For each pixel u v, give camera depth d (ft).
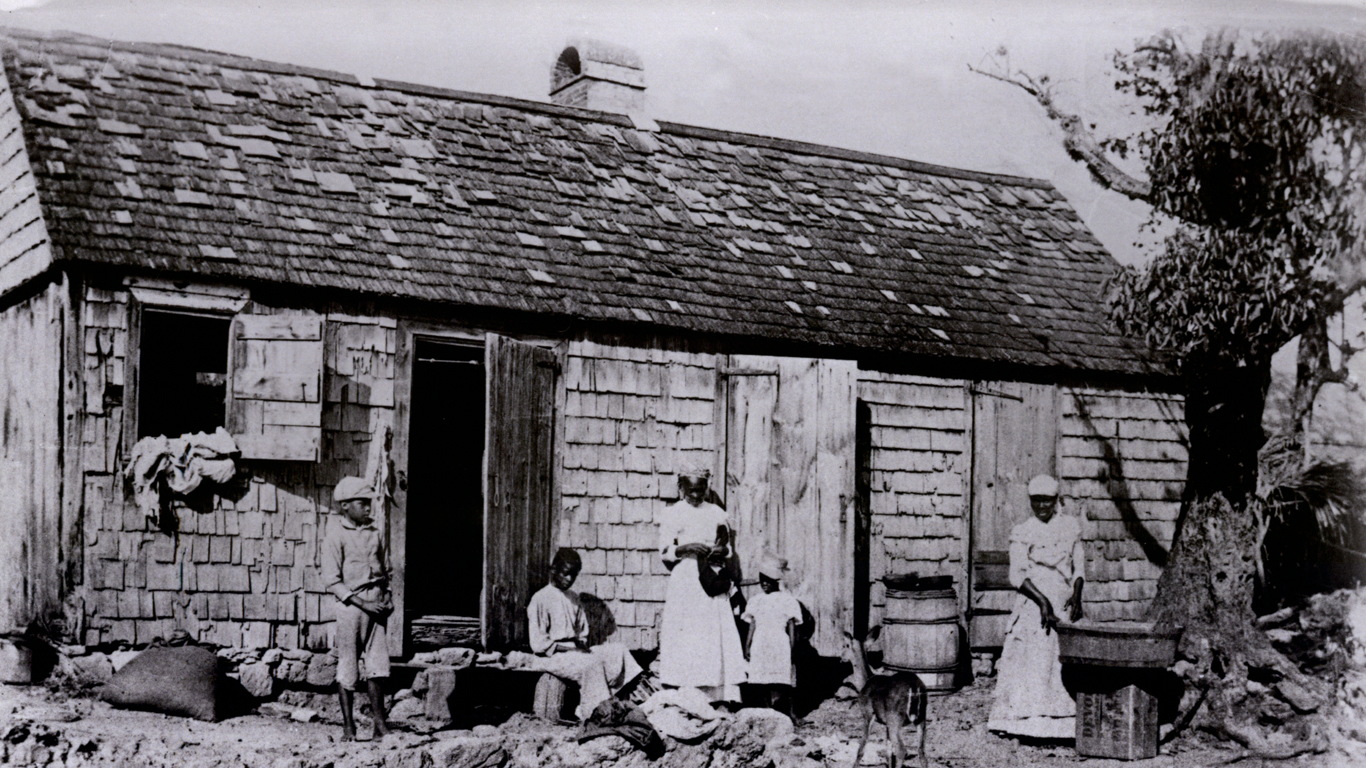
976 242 45.32
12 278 31.65
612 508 34.88
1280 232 32.27
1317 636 35.73
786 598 32.96
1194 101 33.71
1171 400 42.96
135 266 29.86
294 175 35.04
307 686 31.19
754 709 31.37
